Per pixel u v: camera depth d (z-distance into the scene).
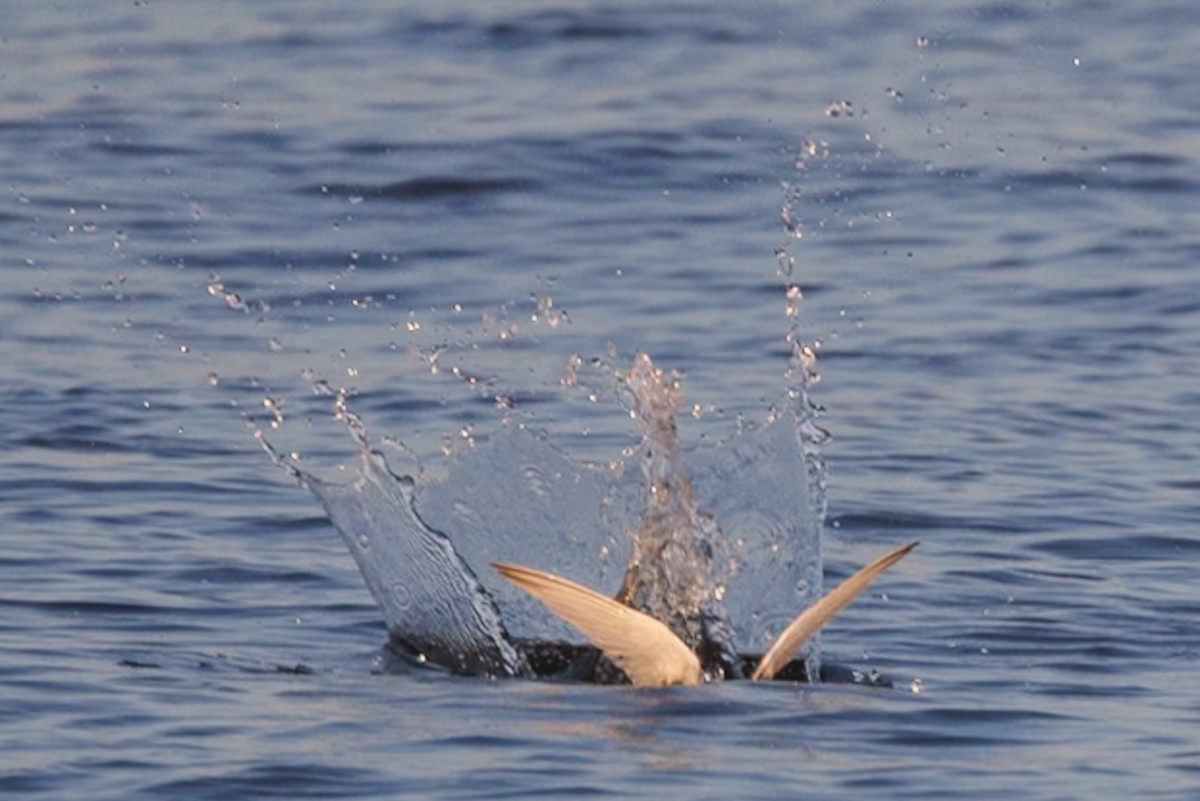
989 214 73.31
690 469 40.62
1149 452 49.19
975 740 29.73
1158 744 29.66
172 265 64.94
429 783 27.25
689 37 100.69
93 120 82.81
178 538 41.41
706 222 71.94
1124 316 61.88
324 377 54.34
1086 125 85.44
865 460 48.22
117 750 28.50
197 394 52.56
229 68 92.56
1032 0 111.44
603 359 56.31
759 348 57.72
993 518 43.84
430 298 62.41
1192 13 109.00
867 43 100.38
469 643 34.91
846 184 76.69
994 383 55.09
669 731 29.91
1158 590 38.91
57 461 46.78
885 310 62.00
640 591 35.62
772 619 37.06
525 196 74.56
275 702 31.20
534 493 40.34
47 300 60.88
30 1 105.75
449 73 92.94
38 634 34.84
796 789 27.28
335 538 41.84
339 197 73.56
